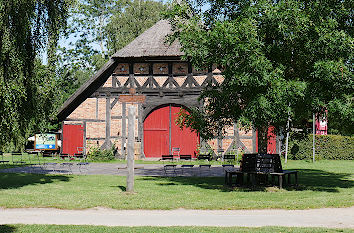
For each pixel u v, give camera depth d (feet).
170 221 26.66
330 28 38.42
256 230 23.47
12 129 38.50
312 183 46.39
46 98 42.65
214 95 43.52
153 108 81.05
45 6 42.55
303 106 39.75
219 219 27.27
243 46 35.35
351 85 36.52
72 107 83.20
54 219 27.32
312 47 37.93
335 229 23.71
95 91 82.58
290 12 36.60
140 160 79.30
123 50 81.10
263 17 37.47
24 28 39.42
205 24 44.37
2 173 56.65
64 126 83.20
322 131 93.04
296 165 71.92
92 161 78.79
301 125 47.11
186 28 40.57
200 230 23.56
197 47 39.37
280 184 41.22
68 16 44.93
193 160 80.23
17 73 39.11
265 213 29.32
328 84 37.29
